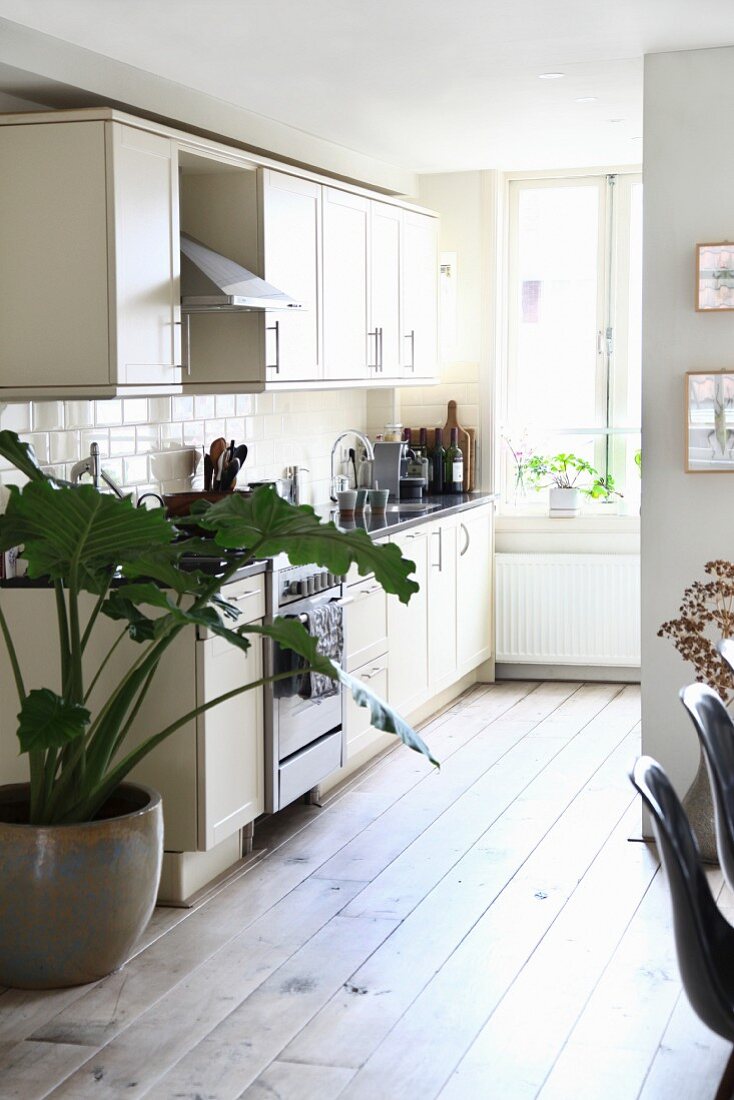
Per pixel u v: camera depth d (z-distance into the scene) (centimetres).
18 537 350
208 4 378
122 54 434
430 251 704
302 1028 336
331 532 362
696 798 452
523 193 739
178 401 531
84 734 364
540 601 730
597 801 520
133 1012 346
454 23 406
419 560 620
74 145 423
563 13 399
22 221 430
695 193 458
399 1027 336
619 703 686
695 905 220
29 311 432
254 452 598
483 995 353
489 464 733
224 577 371
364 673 555
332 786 548
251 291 482
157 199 448
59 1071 315
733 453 462
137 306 437
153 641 379
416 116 552
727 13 402
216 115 507
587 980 362
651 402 470
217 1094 303
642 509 474
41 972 356
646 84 456
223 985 362
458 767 573
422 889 431
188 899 425
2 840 349
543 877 440
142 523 341
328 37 419
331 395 681
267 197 518
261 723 459
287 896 427
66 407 461
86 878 349
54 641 421
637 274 730
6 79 413
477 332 728
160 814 373
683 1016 340
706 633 473
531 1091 304
